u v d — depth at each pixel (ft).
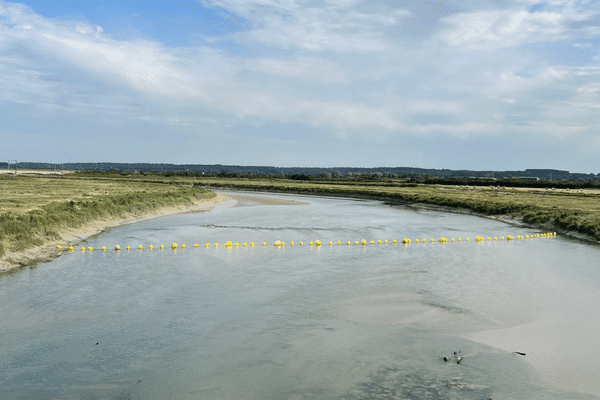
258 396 31.60
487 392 31.99
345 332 43.68
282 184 453.99
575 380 33.88
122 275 65.57
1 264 67.36
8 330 43.24
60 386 32.86
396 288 59.77
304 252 88.17
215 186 419.54
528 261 79.61
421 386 32.91
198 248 90.99
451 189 370.12
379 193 291.79
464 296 56.03
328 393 32.01
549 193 304.71
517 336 42.75
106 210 128.16
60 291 56.24
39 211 100.17
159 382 33.58
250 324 45.85
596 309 50.96
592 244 101.45
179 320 46.80
